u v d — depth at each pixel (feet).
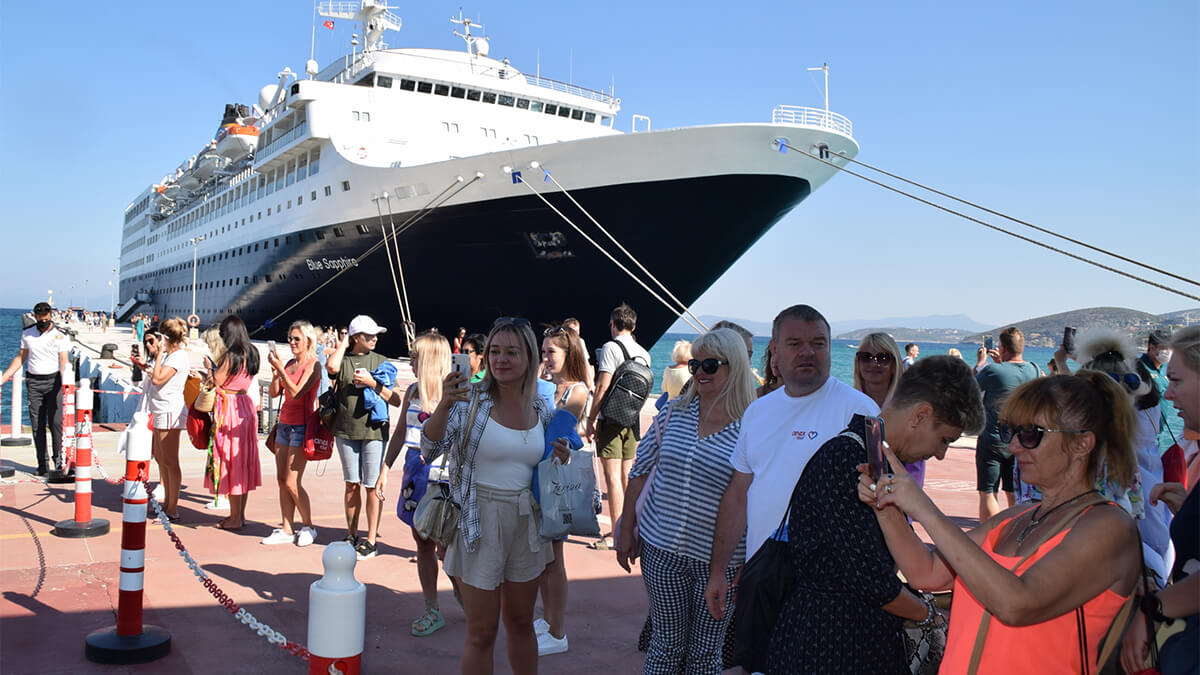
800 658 7.07
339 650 7.89
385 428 19.12
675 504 10.46
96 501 24.06
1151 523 12.10
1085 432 6.45
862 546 6.76
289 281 98.94
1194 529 8.21
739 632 8.86
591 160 64.39
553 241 68.90
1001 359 21.03
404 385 58.54
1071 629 6.16
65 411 26.71
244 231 113.19
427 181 73.97
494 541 10.84
